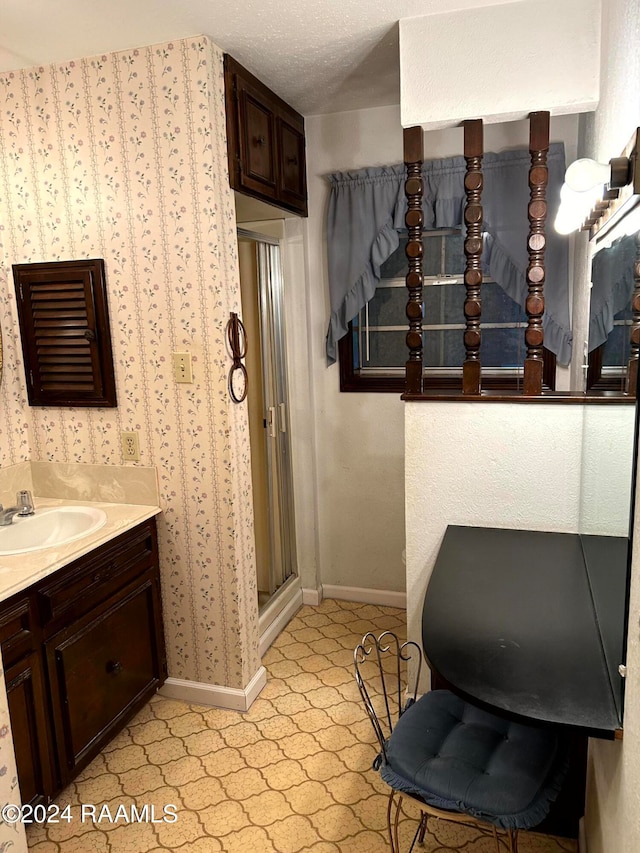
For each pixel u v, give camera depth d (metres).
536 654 1.40
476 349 2.06
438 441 2.13
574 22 1.86
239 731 2.36
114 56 2.15
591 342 1.86
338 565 3.40
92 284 2.30
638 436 1.07
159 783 2.11
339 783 2.08
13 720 1.78
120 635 2.23
